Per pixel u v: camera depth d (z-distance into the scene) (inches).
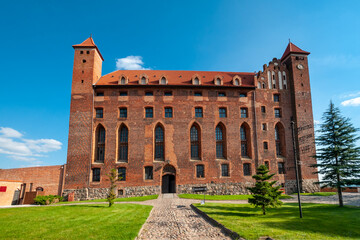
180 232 657.6
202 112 1859.0
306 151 1891.0
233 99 1910.7
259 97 1950.1
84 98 1804.9
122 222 742.5
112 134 1758.1
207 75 2097.7
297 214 877.8
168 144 1768.0
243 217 820.0
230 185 1748.3
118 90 1845.5
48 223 714.2
